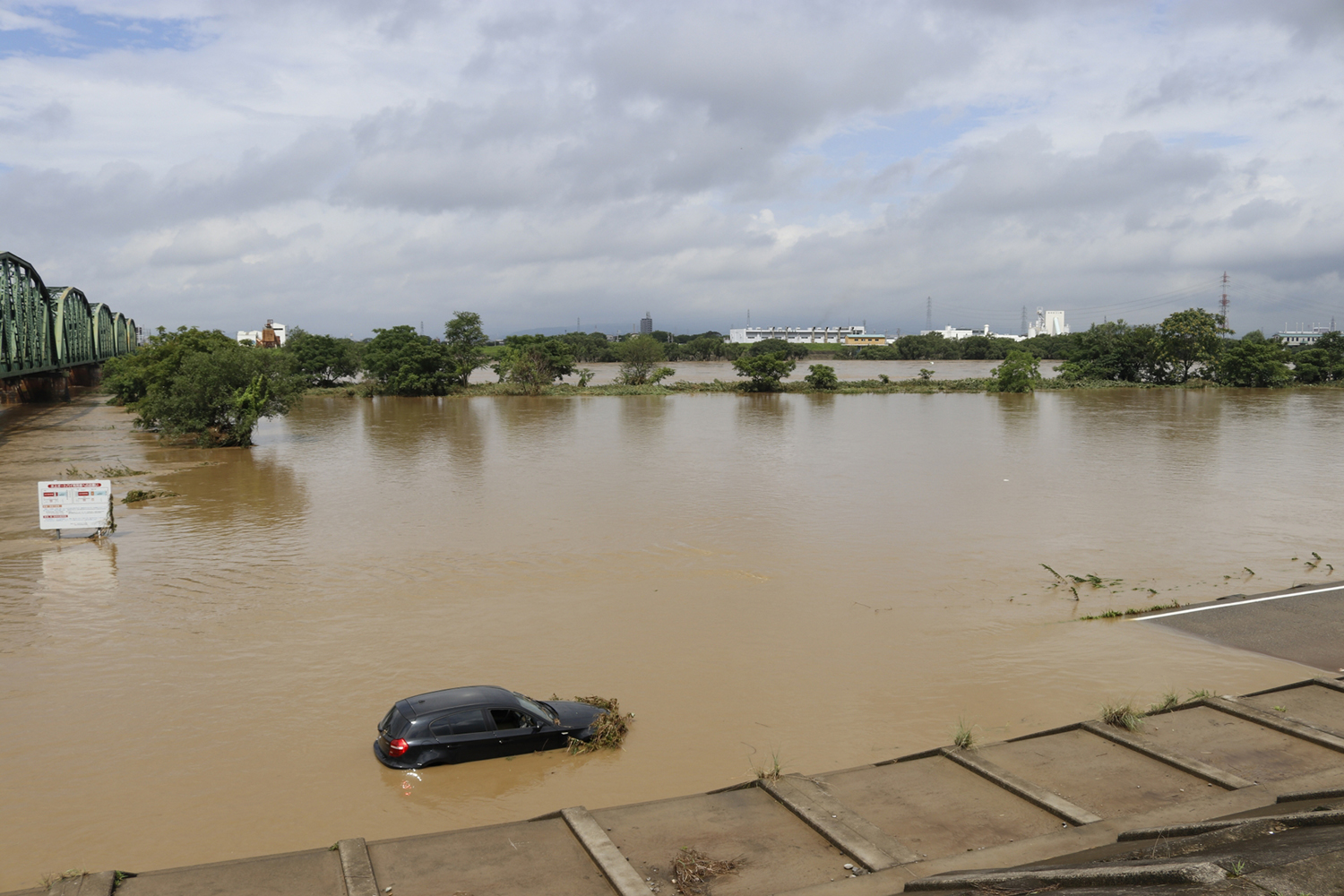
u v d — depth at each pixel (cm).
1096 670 2116
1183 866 939
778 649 2275
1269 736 1576
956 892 1029
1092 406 10219
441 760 1608
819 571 3031
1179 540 3478
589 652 2250
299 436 7312
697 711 1883
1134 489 4616
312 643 2312
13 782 1580
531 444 6675
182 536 3597
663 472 5262
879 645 2302
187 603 2670
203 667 2148
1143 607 2625
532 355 13225
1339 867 922
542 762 1641
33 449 6475
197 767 1633
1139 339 14112
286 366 6875
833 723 1820
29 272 8256
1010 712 1869
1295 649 2248
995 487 4716
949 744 1714
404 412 9750
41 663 2172
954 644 2309
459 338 13438
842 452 6144
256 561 3178
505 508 4150
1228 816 1254
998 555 3253
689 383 14512
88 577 2967
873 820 1296
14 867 1310
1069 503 4256
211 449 6456
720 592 2781
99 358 14425
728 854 1202
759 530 3656
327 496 4478
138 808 1486
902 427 7844
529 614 2564
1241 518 3891
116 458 5981
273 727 1808
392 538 3528
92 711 1891
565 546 3394
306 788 1549
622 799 1503
